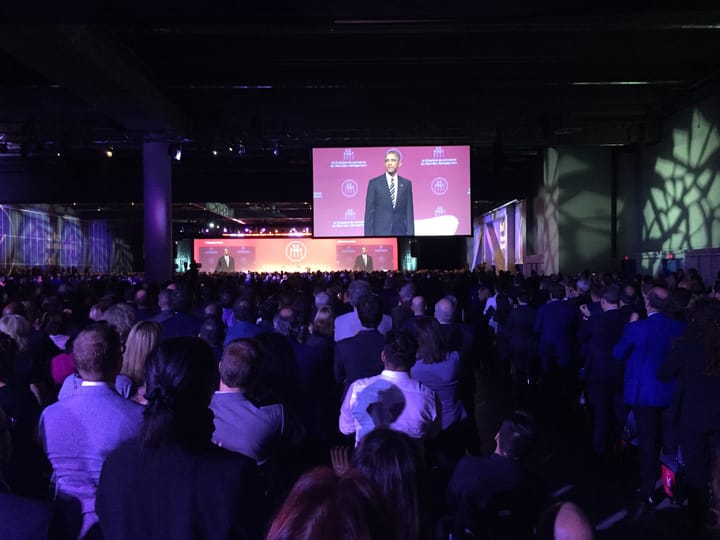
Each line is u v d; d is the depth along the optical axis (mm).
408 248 48062
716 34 14320
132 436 2623
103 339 2705
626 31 14133
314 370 4703
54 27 11141
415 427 3430
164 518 1899
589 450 6848
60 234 43625
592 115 21094
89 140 21219
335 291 10867
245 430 2967
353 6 9766
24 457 3547
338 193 21750
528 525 2812
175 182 26812
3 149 20000
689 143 19234
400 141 23156
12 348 3615
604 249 24500
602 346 6215
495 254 37656
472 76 17141
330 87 17562
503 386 10539
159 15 9711
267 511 2055
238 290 8227
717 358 3984
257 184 26750
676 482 4848
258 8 9719
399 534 1468
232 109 19609
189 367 2045
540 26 12844
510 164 29234
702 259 18094
